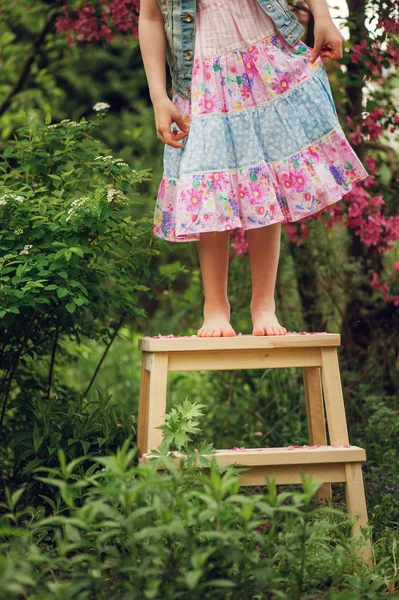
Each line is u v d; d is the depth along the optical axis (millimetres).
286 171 2307
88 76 7668
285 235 3789
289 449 2160
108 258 2893
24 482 2645
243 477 2117
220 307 2436
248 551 1737
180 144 2357
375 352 3693
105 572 2000
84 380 5055
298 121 2322
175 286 5289
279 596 1662
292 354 2307
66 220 2432
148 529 1515
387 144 3848
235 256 3809
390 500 2471
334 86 3467
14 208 2486
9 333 2803
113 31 3832
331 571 1786
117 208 2555
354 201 3332
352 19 3312
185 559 1624
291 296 4000
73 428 2551
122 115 7316
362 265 3781
